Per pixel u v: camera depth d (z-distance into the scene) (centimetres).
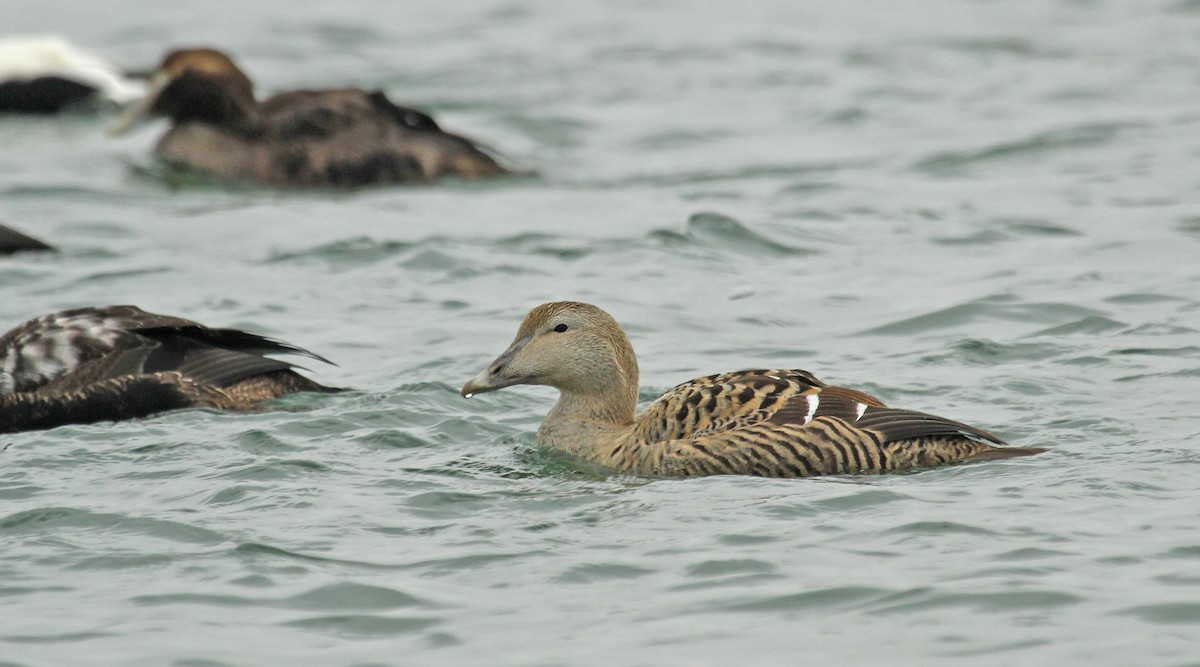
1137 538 929
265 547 972
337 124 2370
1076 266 1723
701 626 843
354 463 1156
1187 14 3550
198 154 2391
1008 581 874
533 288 1728
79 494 1087
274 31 3519
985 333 1502
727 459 1115
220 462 1157
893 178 2241
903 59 3156
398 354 1495
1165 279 1648
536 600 886
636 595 888
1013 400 1280
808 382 1172
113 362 1335
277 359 1406
